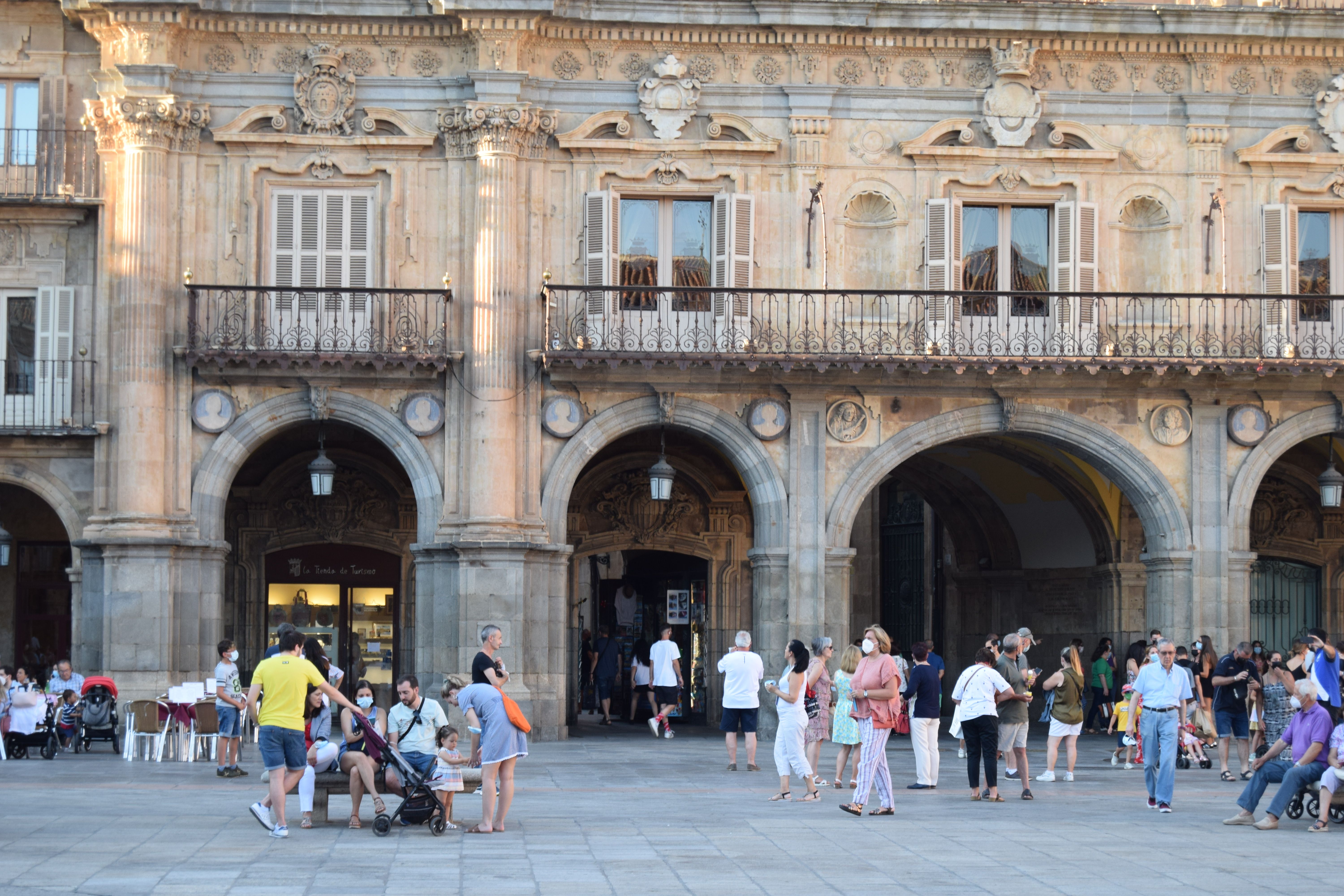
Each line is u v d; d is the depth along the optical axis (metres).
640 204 28.83
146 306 27.53
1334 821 16.92
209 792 19.14
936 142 28.94
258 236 28.20
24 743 24.06
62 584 31.19
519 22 27.86
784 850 14.37
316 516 31.62
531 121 28.09
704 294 28.42
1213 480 28.88
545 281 27.70
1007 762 22.12
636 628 35.72
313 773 15.78
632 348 28.17
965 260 29.06
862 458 28.48
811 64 28.78
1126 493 29.27
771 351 27.91
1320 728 16.31
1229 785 21.19
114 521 27.41
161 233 27.78
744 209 28.45
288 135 28.17
